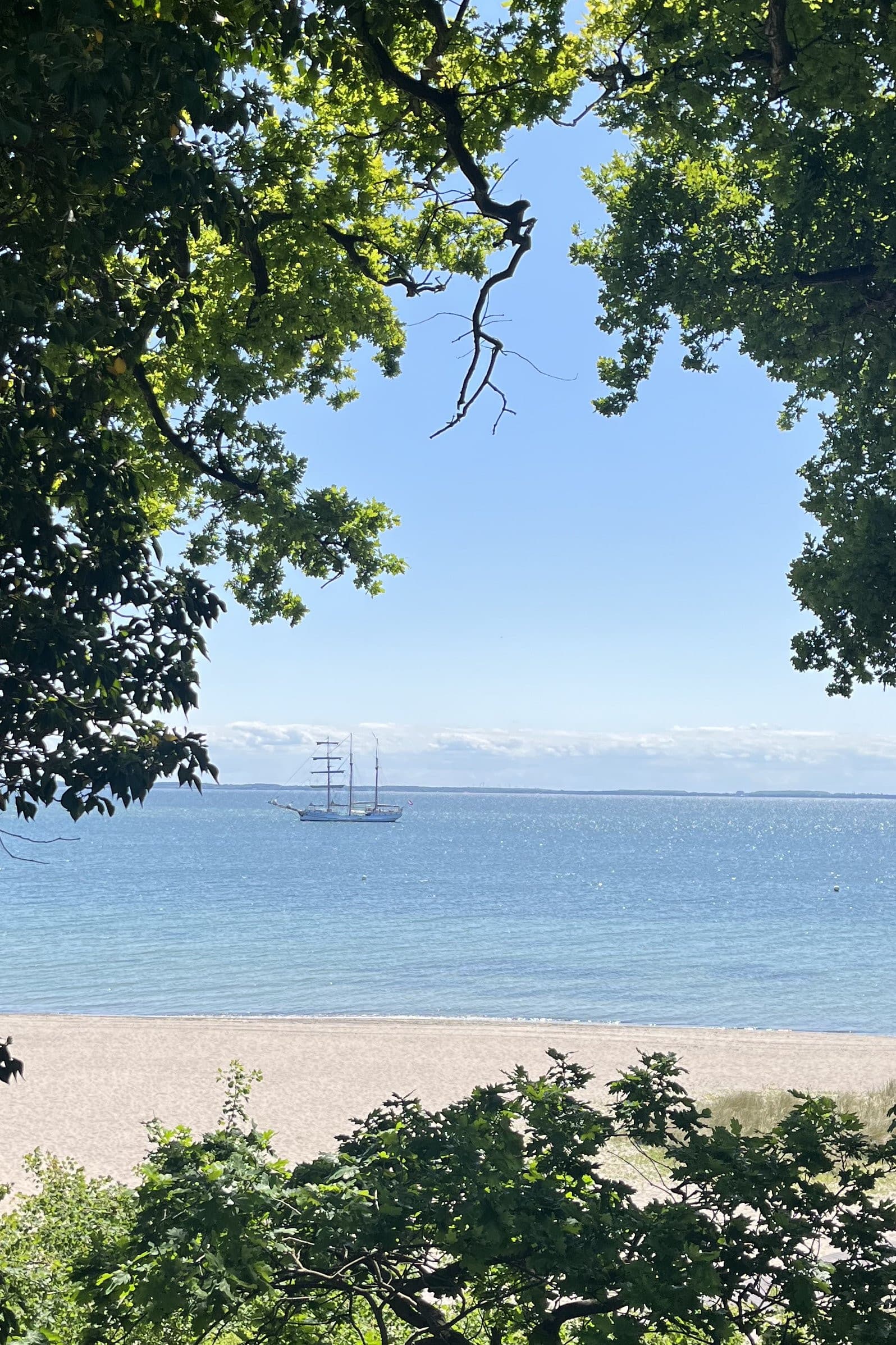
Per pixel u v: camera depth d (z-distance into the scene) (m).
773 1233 5.02
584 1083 6.14
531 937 61.22
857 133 11.59
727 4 10.04
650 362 13.73
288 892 92.25
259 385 12.52
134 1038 28.50
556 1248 4.78
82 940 59.22
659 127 11.55
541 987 43.66
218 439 12.68
